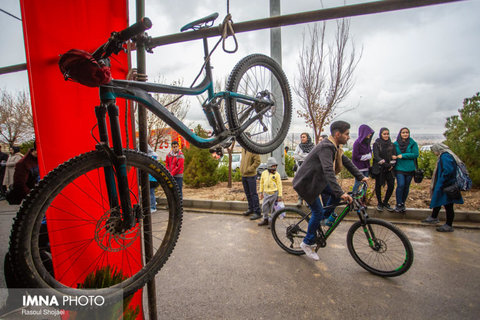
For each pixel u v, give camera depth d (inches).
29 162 92.2
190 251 154.7
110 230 49.6
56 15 56.4
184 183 377.1
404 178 205.2
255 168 222.1
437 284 114.9
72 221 59.8
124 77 69.6
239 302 103.7
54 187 41.8
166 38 71.2
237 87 75.9
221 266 135.0
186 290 112.5
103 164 47.7
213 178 359.3
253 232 188.1
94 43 62.3
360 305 101.0
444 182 176.4
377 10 67.5
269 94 90.3
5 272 55.3
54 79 56.2
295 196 267.1
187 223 211.0
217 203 254.8
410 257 116.2
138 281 54.2
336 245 160.6
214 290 112.3
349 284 116.6
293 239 150.7
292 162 428.5
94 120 63.8
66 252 58.7
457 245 156.5
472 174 270.4
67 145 58.3
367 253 134.0
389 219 208.1
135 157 52.3
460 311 96.3
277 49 317.4
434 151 186.4
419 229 185.2
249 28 71.2
